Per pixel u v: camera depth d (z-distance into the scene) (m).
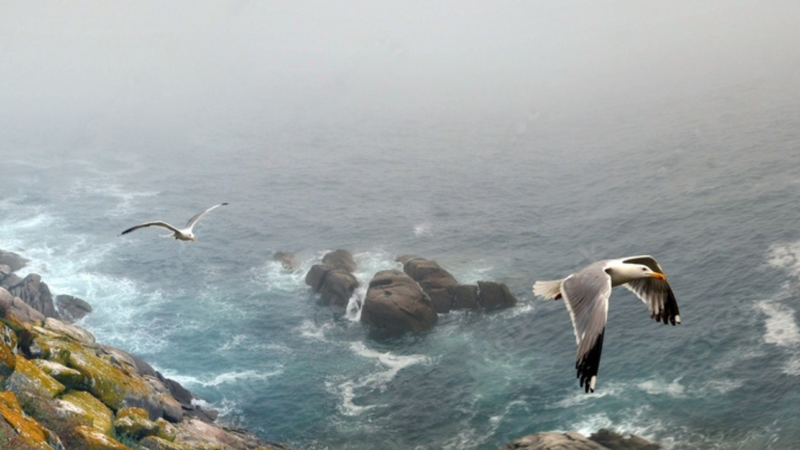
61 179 145.38
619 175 120.75
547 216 103.94
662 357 58.97
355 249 95.88
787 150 115.06
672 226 89.88
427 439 54.00
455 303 73.88
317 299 79.69
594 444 46.34
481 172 135.50
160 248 98.69
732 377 54.38
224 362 67.31
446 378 61.78
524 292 77.25
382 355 66.94
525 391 58.09
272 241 101.00
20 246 100.00
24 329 44.56
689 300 68.44
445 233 100.31
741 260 74.69
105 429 40.25
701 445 47.88
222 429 53.75
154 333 73.38
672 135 145.62
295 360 67.12
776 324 60.66
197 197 129.25
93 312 78.25
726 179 105.50
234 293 82.69
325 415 58.25
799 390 51.16
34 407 37.75
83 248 99.31
